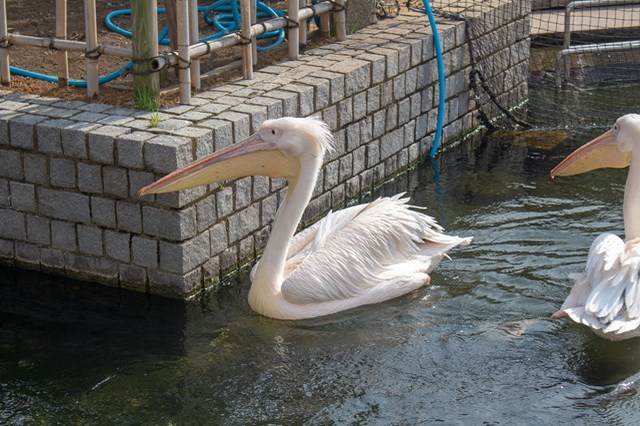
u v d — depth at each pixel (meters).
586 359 4.07
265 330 4.29
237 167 4.32
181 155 4.38
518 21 6.02
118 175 4.45
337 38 5.48
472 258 4.60
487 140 5.74
